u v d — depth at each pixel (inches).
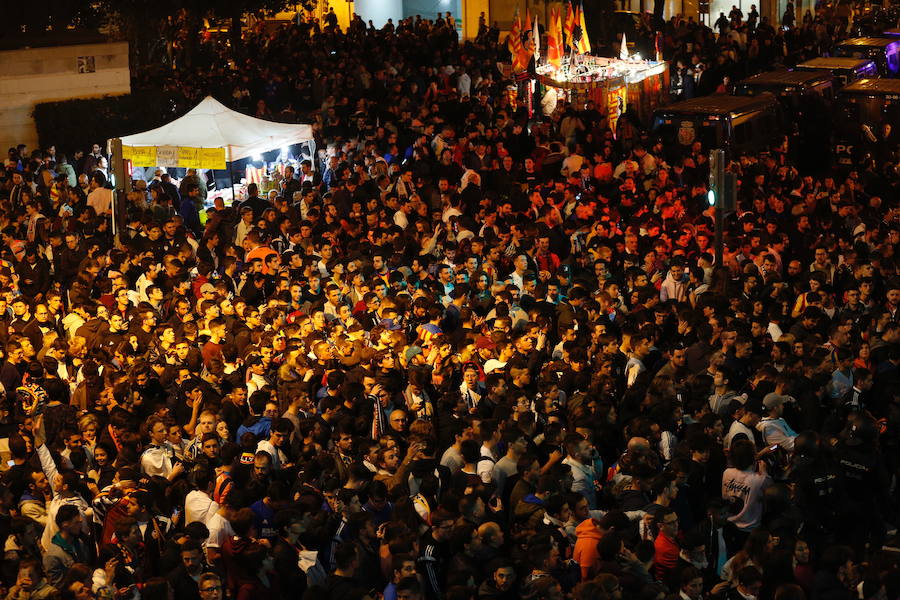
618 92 1362.0
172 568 383.9
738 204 895.7
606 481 472.7
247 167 1095.0
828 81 1309.1
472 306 673.6
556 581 361.1
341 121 1358.3
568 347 578.9
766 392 504.1
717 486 459.5
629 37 1722.4
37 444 479.5
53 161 1120.2
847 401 524.7
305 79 1477.6
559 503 416.8
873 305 665.6
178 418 531.5
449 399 506.9
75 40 1392.7
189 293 721.6
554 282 690.2
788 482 455.8
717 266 725.3
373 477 444.8
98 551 432.1
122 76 1386.6
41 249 872.3
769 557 377.4
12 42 1366.9
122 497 422.6
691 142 1165.7
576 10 1515.7
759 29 1652.3
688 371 540.4
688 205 932.6
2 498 457.4
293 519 393.4
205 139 1028.5
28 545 419.8
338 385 529.3
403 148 1274.6
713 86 1549.0
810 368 529.7
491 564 369.4
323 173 1125.1
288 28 1685.5
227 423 516.1
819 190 954.1
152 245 818.8
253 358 558.9
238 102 1462.8
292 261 750.5
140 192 954.1
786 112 1253.1
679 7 2084.2
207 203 1077.1
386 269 762.2
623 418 506.6
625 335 582.6
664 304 646.5
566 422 511.8
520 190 989.2
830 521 454.0
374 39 1628.9
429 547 389.1
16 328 641.6
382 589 397.7
